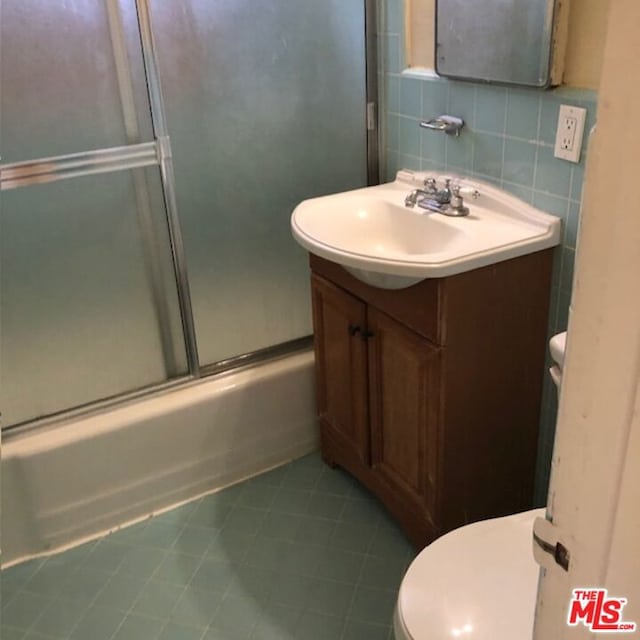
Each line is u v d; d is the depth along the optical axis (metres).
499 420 1.85
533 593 1.29
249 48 2.00
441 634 1.22
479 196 1.91
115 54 1.82
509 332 1.75
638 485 0.53
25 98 1.75
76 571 2.03
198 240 2.12
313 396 2.39
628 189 0.47
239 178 2.12
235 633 1.81
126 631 1.83
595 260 0.50
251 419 2.30
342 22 2.10
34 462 1.99
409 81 2.09
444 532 1.89
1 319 1.92
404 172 2.18
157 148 1.95
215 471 2.30
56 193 1.87
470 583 1.31
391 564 2.00
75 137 1.85
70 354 2.05
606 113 0.47
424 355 1.72
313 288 2.12
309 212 1.98
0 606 1.92
